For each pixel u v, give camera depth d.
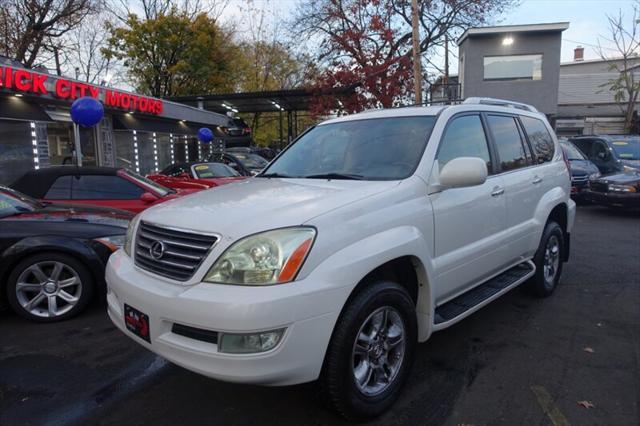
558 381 3.25
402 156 3.38
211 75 28.39
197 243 2.51
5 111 10.76
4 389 3.20
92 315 4.57
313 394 2.64
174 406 2.98
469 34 22.91
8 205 4.82
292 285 2.32
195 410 2.94
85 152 14.00
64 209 5.07
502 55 23.17
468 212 3.50
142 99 15.48
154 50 26.98
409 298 2.96
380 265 2.65
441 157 3.43
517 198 4.19
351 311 2.55
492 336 4.02
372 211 2.78
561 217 5.23
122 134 15.99
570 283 5.52
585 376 3.31
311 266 2.39
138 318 2.60
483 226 3.71
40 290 4.38
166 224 2.69
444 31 24.62
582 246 7.52
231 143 26.98
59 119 12.45
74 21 21.44
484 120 4.09
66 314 4.41
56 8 20.78
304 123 38.41
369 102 22.16
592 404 2.95
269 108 26.56
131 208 6.37
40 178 6.40
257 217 2.53
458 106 3.85
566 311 4.60
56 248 4.32
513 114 4.59
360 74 22.19
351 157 3.62
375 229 2.72
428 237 3.10
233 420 2.82
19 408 2.97
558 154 5.20
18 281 4.31
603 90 28.80
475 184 3.10
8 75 10.30
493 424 2.75
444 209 3.25
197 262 2.46
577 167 12.44
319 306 2.36
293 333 2.29
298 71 33.06
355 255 2.54
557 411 2.88
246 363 2.26
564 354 3.67
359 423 2.75
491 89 23.42
